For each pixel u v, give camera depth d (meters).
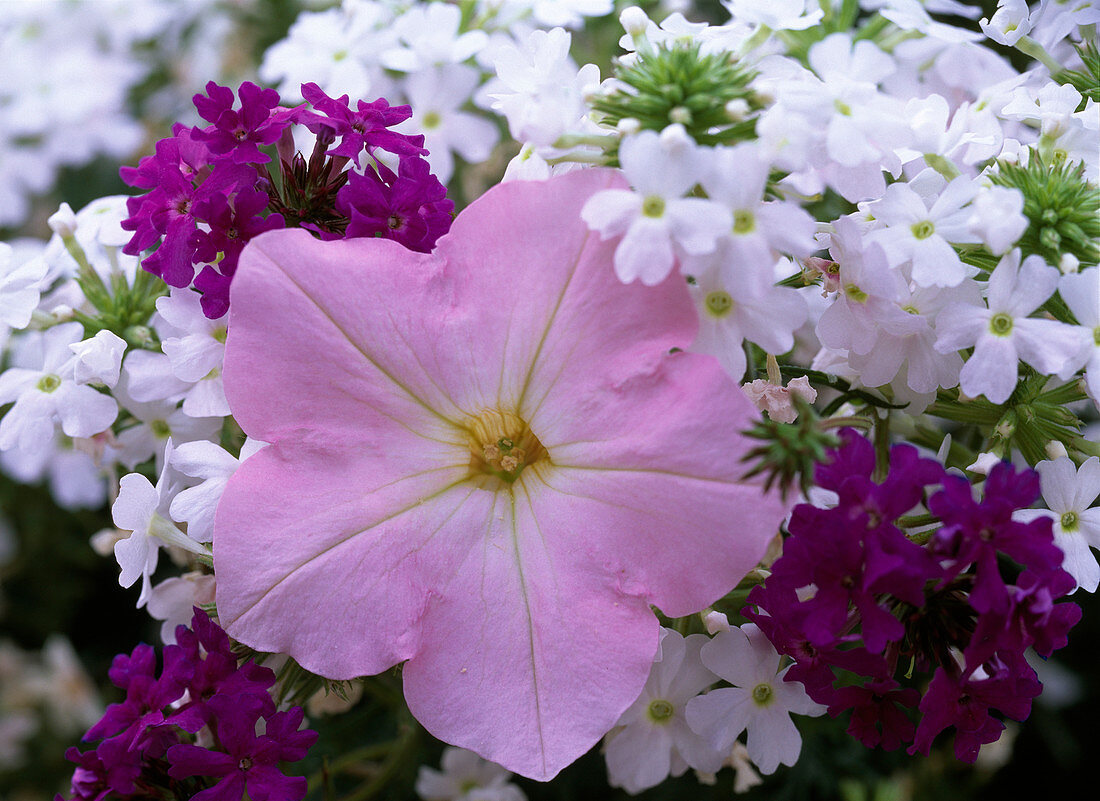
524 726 0.24
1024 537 0.23
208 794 0.25
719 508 0.24
